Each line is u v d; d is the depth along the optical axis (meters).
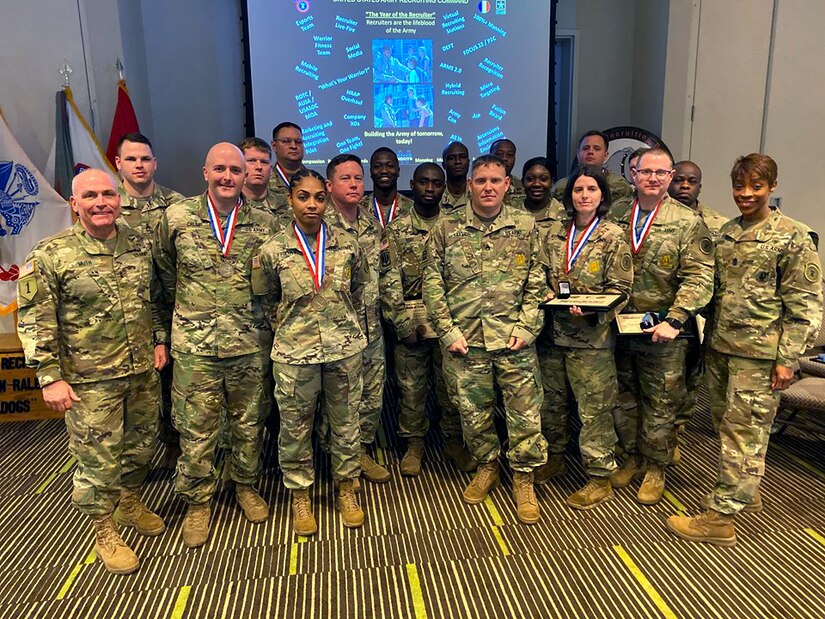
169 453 2.92
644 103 5.21
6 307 3.81
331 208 2.60
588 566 2.11
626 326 2.34
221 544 2.30
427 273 2.48
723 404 2.38
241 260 2.28
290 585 2.04
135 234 2.23
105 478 2.11
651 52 5.07
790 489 2.65
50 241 2.03
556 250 2.52
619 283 2.38
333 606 1.94
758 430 2.17
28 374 3.51
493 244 2.40
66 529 2.43
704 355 2.53
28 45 3.97
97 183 2.01
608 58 5.42
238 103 5.02
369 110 4.77
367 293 2.57
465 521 2.43
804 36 4.86
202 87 4.93
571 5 5.27
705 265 2.31
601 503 2.54
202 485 2.33
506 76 4.87
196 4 4.83
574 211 2.48
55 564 2.20
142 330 2.19
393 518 2.46
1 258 3.79
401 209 3.28
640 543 2.25
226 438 2.71
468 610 1.90
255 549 2.26
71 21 4.01
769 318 2.13
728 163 4.99
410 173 4.88
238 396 2.38
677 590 1.98
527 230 2.42
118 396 2.13
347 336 2.30
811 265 2.07
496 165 2.36
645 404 2.55
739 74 4.87
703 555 2.17
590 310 2.22
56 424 3.49
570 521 2.41
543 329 2.60
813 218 5.21
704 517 2.26
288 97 4.67
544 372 2.65
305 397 2.27
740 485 2.16
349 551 2.24
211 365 2.26
